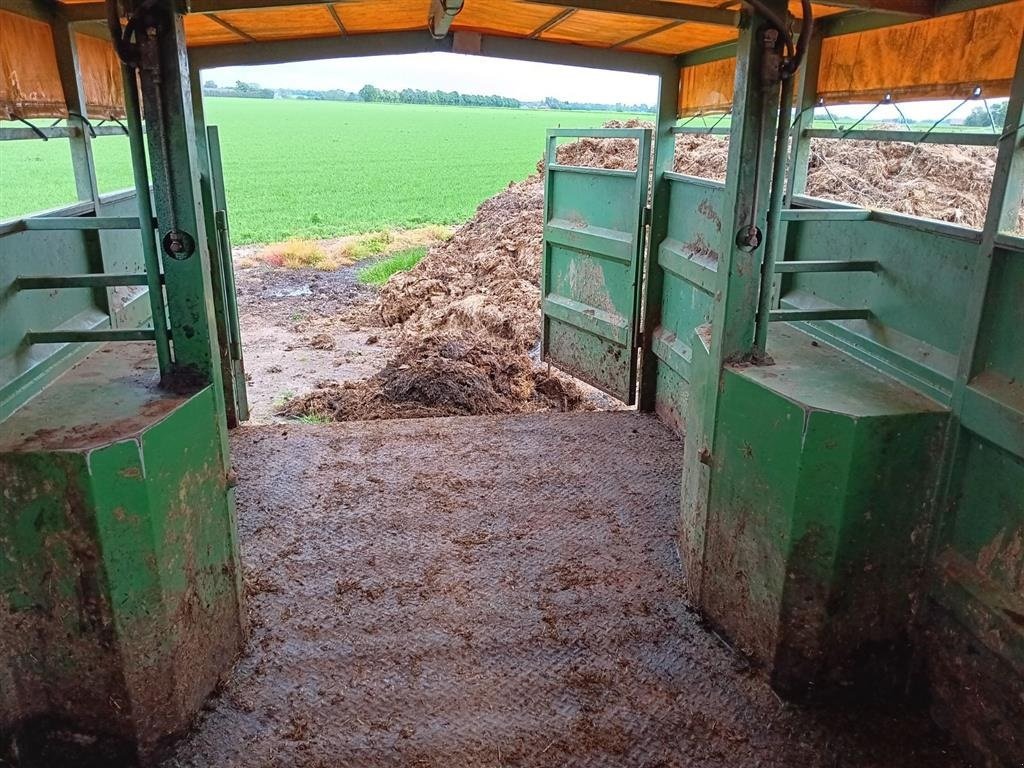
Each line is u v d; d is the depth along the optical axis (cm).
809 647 255
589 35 427
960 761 237
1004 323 218
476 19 417
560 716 257
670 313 484
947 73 269
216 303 461
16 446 204
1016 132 210
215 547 262
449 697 265
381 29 440
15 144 3019
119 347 303
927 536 247
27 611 216
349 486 412
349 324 873
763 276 271
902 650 259
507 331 755
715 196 408
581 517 384
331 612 309
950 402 235
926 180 613
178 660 239
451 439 473
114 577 214
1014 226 217
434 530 371
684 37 402
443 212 2123
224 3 306
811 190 621
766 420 254
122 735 230
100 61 383
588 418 507
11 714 225
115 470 207
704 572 304
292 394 631
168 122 232
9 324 248
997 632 219
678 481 421
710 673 276
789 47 246
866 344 289
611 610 312
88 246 353
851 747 244
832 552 242
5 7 291
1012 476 215
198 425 247
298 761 238
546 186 584
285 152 3744
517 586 328
